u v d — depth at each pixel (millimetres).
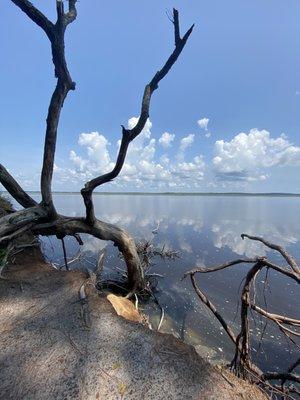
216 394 3090
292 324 4352
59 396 3002
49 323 4230
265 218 43625
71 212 41188
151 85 6926
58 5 6312
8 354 3615
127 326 4152
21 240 7434
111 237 8805
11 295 5113
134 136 6617
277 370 6328
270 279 12141
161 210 62125
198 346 7254
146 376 3256
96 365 3402
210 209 70250
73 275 6035
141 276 9789
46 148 7117
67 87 7016
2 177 7898
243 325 4559
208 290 10977
